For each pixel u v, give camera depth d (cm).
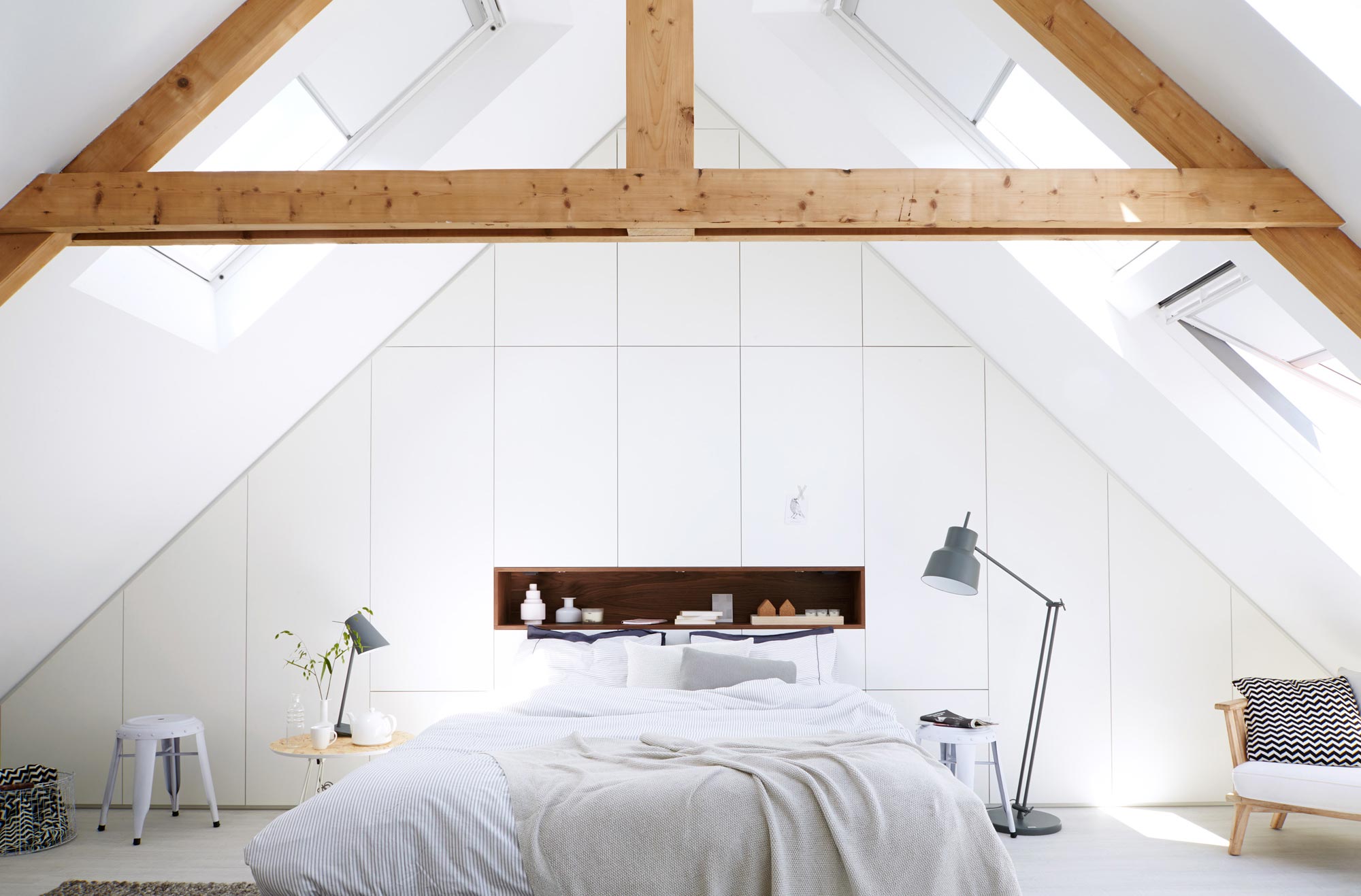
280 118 371
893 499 526
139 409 396
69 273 314
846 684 513
